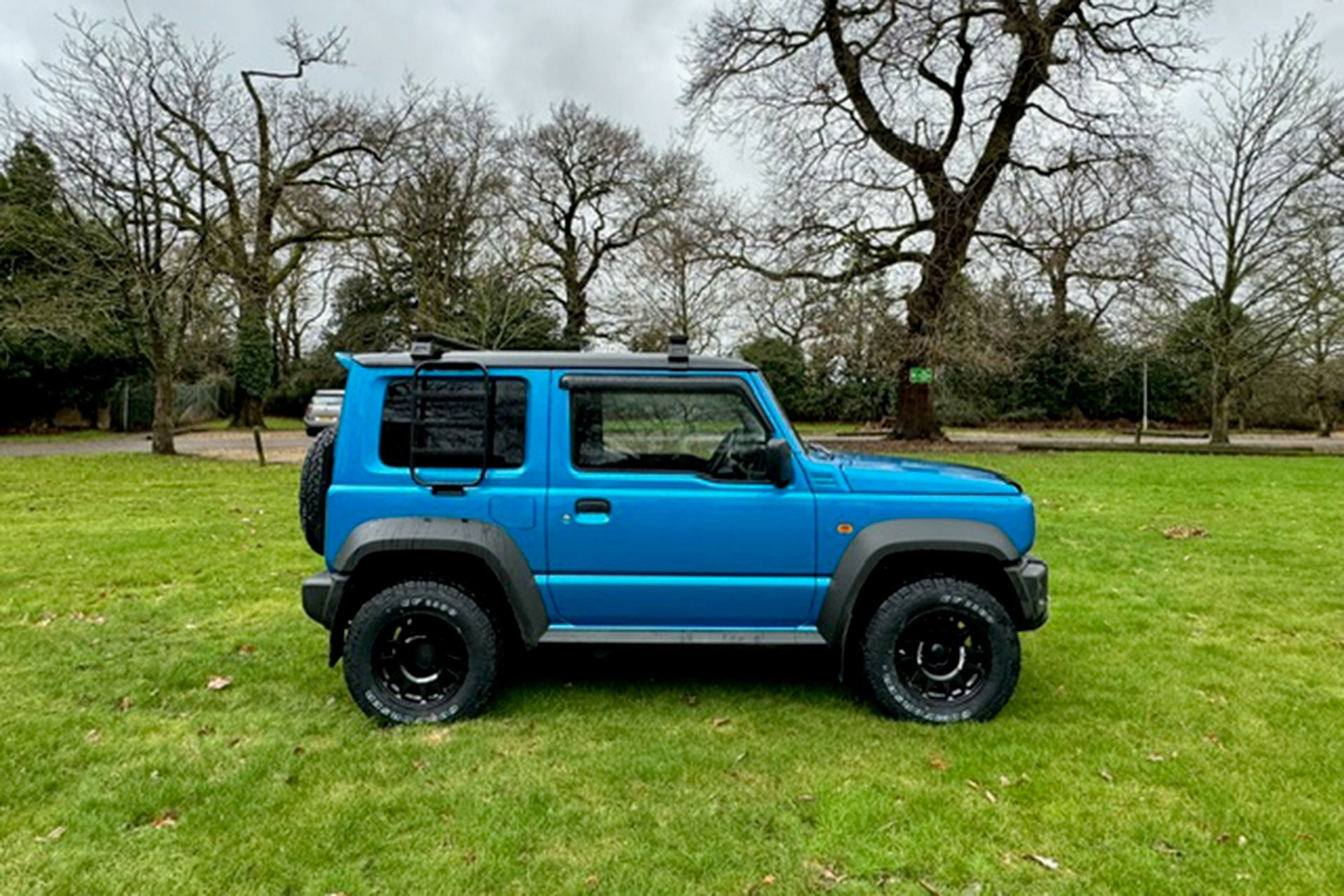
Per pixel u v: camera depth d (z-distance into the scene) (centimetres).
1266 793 291
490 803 283
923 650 363
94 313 1666
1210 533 825
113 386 2617
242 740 336
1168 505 1028
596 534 352
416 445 354
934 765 313
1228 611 543
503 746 331
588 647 382
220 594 580
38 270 1970
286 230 2575
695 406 361
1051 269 1797
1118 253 1767
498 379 359
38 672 418
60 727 347
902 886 236
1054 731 346
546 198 3269
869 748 328
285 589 595
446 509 353
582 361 361
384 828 267
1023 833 264
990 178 1791
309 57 2191
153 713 365
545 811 278
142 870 243
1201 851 254
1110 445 1959
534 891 234
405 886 236
